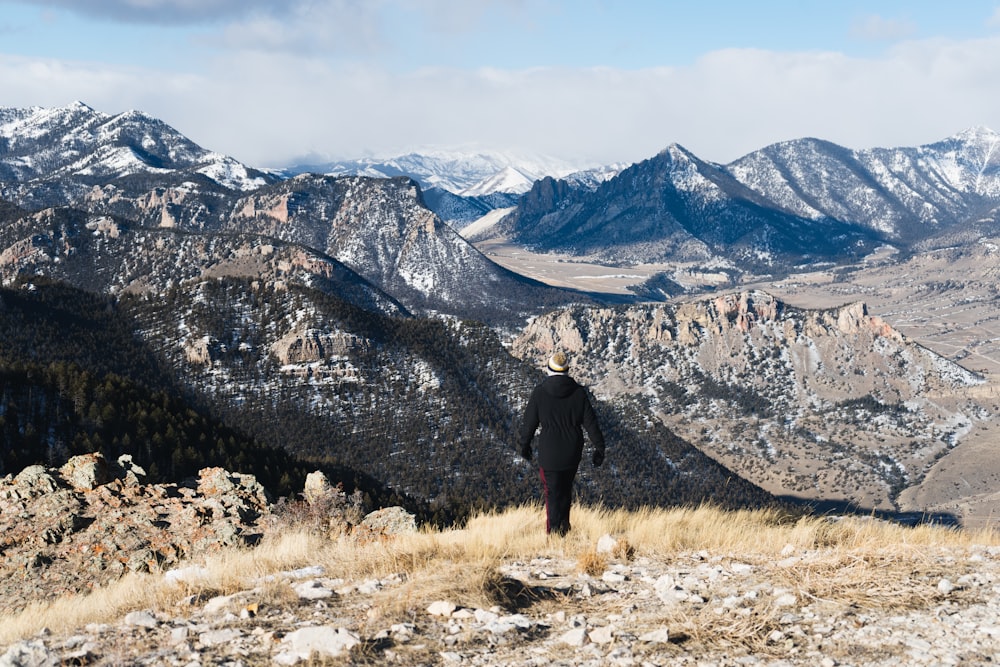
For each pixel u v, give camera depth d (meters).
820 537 10.70
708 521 12.27
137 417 74.50
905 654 5.89
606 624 7.16
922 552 9.05
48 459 66.31
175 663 6.10
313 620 7.23
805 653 6.11
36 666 6.17
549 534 11.30
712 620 6.95
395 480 135.12
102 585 14.04
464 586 8.08
